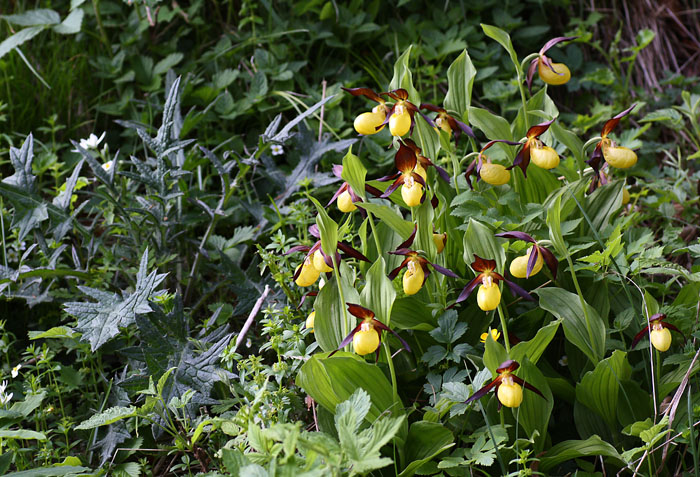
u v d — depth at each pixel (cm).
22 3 261
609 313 197
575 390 188
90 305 197
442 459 184
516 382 178
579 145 196
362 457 166
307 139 226
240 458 168
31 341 214
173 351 198
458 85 201
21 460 192
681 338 191
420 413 193
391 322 190
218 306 213
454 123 196
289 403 190
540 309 194
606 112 245
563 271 196
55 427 202
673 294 209
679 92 254
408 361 196
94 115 255
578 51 263
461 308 197
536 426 183
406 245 185
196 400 195
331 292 188
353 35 257
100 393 207
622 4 281
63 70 251
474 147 196
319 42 263
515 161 193
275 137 213
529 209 194
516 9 264
